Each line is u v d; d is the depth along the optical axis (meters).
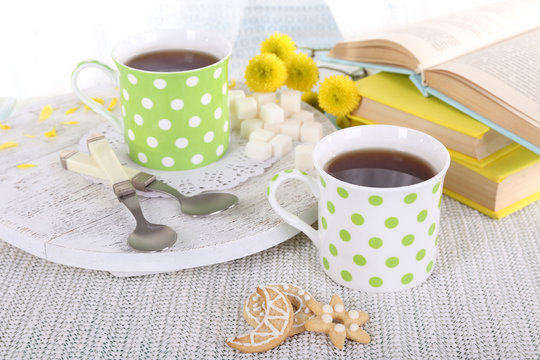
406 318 0.62
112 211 0.69
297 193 0.71
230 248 0.65
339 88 0.78
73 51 1.01
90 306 0.64
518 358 0.59
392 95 0.77
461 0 1.02
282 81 0.80
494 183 0.71
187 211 0.67
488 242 0.69
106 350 0.60
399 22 1.02
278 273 0.66
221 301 0.64
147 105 0.70
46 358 0.60
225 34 1.04
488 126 0.70
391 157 0.65
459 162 0.72
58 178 0.73
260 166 0.74
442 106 0.75
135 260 0.64
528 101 0.68
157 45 0.75
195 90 0.70
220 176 0.73
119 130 0.76
